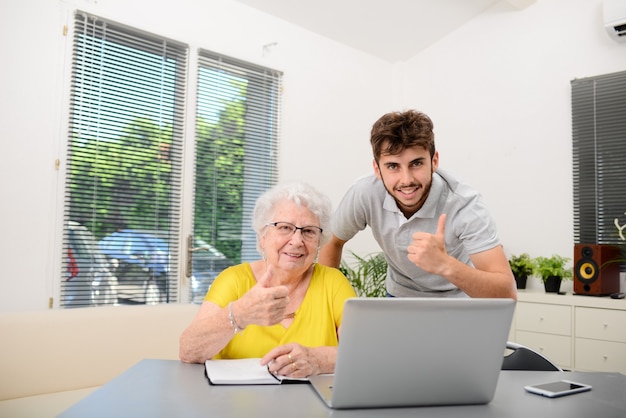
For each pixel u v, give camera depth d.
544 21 3.93
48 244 2.73
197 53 3.39
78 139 2.86
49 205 2.73
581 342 3.21
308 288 1.62
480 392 1.06
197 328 1.30
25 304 2.63
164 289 3.19
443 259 1.44
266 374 1.20
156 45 3.20
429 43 4.52
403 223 1.86
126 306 2.59
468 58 4.31
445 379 1.03
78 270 2.84
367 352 0.97
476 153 4.23
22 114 2.64
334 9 3.87
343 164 4.25
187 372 1.24
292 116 3.92
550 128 3.85
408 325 0.97
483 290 1.51
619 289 3.43
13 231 2.60
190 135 3.34
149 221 3.14
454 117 4.38
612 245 3.42
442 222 1.45
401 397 1.02
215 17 3.48
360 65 4.44
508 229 4.02
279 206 1.59
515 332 3.51
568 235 3.73
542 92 3.91
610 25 3.46
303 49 4.01
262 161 3.74
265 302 1.22
